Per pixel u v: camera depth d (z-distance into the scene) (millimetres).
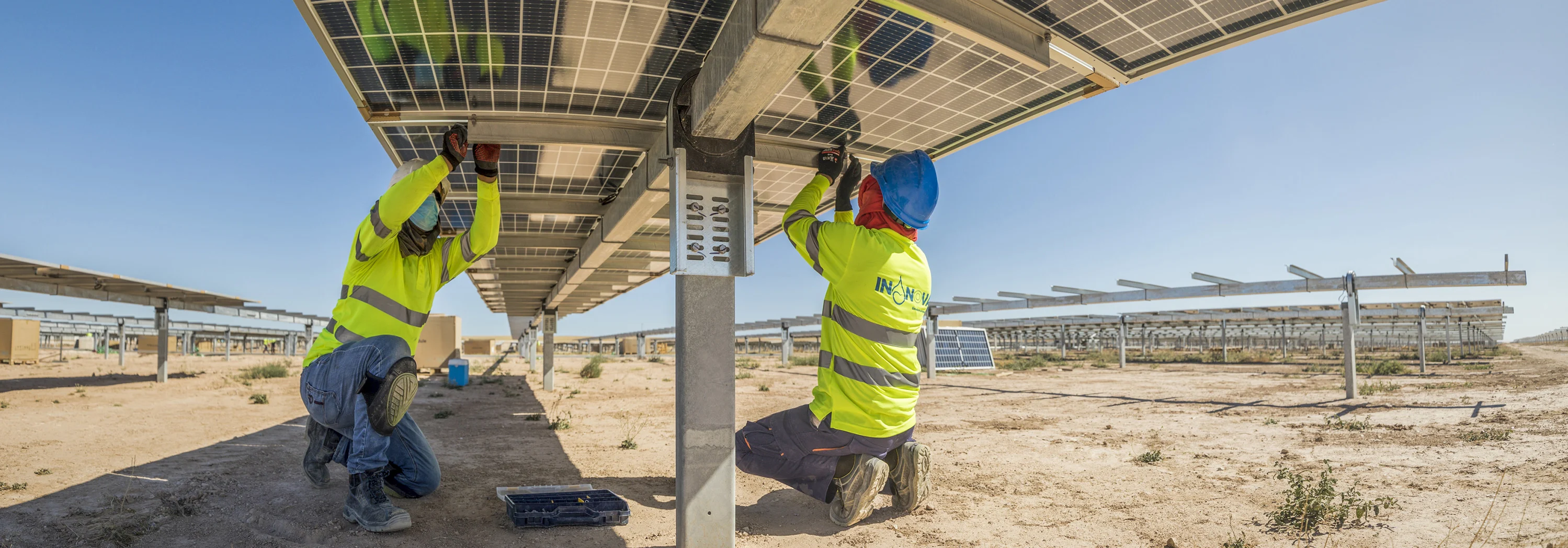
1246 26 3812
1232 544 3953
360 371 4184
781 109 5012
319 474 5480
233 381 18688
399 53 4141
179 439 8070
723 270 3990
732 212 4078
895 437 4617
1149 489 5570
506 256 12078
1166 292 17688
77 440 7848
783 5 2533
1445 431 8031
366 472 4344
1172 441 8016
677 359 3893
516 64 4312
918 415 11258
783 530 4602
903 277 4469
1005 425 9836
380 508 4375
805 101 4875
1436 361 31344
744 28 2912
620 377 23391
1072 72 4453
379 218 3957
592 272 12891
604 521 4664
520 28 3854
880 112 5109
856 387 4469
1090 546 4098
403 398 4176
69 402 12297
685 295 3898
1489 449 6711
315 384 4250
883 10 3646
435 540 4254
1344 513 4363
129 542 4047
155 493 5242
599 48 4113
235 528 4410
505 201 8016
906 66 4352
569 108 5055
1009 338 57750
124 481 5637
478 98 4828
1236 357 41031
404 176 4336
